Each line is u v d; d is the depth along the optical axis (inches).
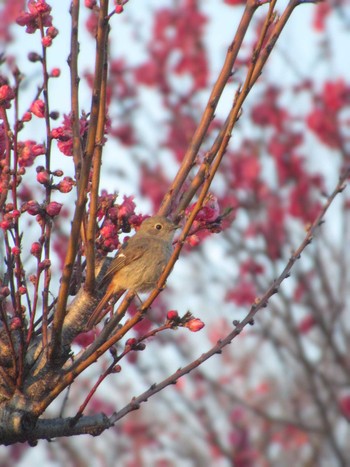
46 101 266.4
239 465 604.4
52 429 271.0
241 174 574.9
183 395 604.4
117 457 662.5
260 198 572.1
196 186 293.6
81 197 243.6
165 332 602.5
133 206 289.0
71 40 264.4
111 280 305.7
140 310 251.3
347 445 601.3
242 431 623.8
